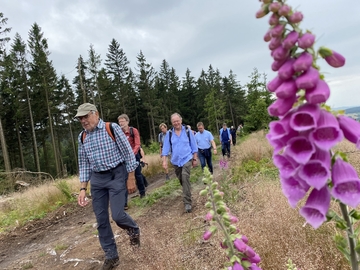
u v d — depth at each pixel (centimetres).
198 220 510
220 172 1022
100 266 446
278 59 115
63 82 4328
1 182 1551
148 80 4812
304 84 104
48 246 607
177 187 886
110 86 4575
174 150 638
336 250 289
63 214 874
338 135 103
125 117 798
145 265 354
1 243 695
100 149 414
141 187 835
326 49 114
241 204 516
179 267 338
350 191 110
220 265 324
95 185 421
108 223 423
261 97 2683
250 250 172
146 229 497
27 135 3981
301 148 108
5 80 3306
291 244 318
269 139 117
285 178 117
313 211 114
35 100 3538
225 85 6725
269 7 116
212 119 4941
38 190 1140
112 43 4722
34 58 3356
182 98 6266
